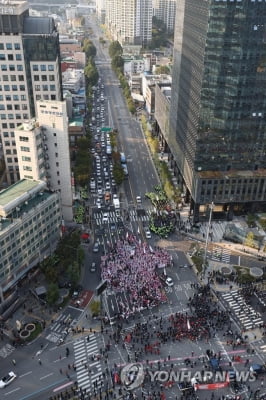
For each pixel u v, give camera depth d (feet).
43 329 417.28
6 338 407.23
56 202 506.89
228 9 485.15
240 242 562.25
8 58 605.31
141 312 437.58
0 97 630.33
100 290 428.97
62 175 555.28
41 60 614.34
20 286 467.52
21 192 470.39
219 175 581.12
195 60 559.79
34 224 468.75
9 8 574.97
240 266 515.91
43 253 499.51
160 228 579.07
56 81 632.38
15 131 503.61
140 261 509.76
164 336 406.62
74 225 584.81
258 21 493.77
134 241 553.64
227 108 544.62
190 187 611.47
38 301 451.12
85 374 368.89
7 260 432.25
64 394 351.05
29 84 628.28
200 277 493.36
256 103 545.44
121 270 492.54
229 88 531.50
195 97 566.77
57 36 654.53
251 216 595.88
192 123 587.68
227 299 458.50
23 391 353.92
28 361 381.81
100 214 621.72
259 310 443.73
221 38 501.56
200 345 398.42
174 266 513.04
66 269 472.85
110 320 426.51
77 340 404.98
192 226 595.88
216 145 570.87
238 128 561.43
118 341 402.31
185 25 611.47
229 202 596.70
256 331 417.90
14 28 588.09
